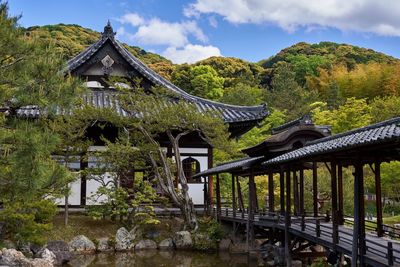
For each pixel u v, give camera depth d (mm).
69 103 11492
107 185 23969
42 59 11031
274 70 78125
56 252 17422
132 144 23047
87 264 17094
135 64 27062
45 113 12016
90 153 21656
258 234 19516
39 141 10203
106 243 19797
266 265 16812
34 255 17156
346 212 24875
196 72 67438
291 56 87625
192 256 18969
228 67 76938
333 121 38250
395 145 8617
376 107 40031
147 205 22109
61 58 11617
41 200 17078
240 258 18516
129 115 22125
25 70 10984
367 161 12414
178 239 20531
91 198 22891
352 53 88312
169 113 20516
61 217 22391
